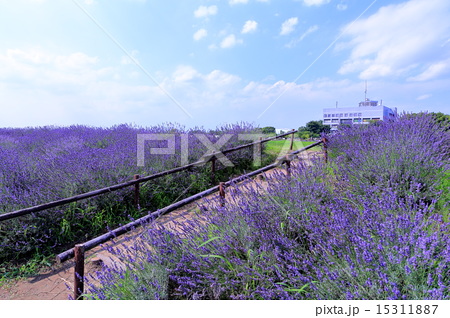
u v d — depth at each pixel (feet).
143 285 6.66
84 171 15.96
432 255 5.60
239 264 6.77
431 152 12.62
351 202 9.46
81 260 7.39
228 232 7.90
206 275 6.66
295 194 9.23
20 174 16.28
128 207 15.57
